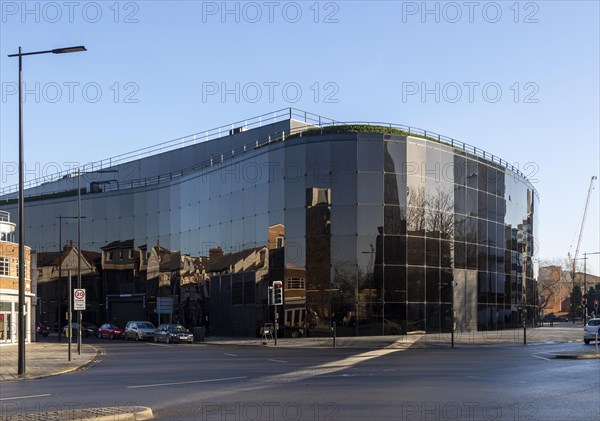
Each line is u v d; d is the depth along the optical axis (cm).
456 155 5516
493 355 3241
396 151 5078
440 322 5203
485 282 5841
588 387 1819
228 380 2038
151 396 1645
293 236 5094
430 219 5197
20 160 2494
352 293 4909
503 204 6281
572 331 6238
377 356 3200
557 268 14788
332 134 5047
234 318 5653
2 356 3347
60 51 2455
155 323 6881
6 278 4703
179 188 6694
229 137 6994
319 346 4209
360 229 4953
